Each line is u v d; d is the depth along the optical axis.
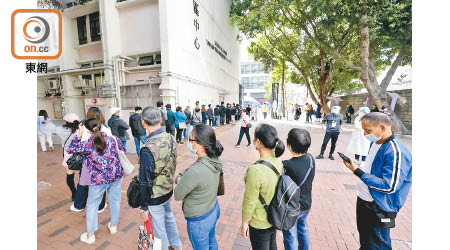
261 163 1.60
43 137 6.94
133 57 11.25
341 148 7.16
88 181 2.35
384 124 1.60
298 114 18.69
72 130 3.07
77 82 12.95
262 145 1.64
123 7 11.00
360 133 4.98
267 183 1.53
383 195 1.58
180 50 10.71
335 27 10.78
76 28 12.98
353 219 2.94
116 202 2.56
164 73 9.73
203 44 13.80
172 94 9.99
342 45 12.57
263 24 12.03
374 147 1.74
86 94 13.09
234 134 10.48
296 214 1.55
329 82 16.47
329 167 5.11
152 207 1.92
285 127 12.82
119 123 4.96
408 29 8.53
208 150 1.65
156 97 10.73
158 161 1.86
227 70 20.00
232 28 21.94
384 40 9.55
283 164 1.81
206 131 1.63
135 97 11.02
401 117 10.65
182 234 2.66
